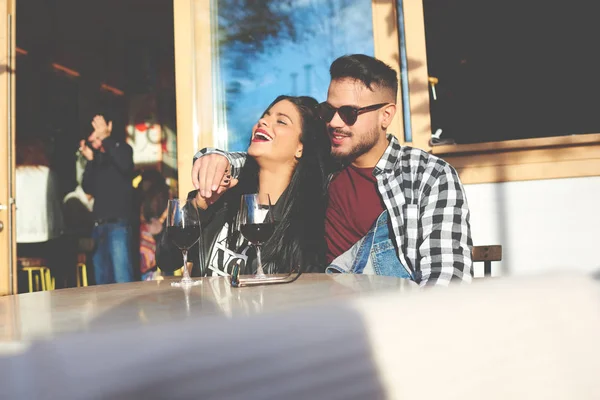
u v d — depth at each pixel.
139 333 0.28
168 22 6.39
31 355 0.30
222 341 0.27
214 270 2.00
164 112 6.38
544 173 2.58
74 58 6.37
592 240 2.54
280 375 0.27
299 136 2.19
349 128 2.06
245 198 1.42
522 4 3.76
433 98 3.47
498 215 2.61
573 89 3.77
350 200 2.06
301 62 2.88
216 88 2.93
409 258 1.84
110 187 4.59
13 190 3.19
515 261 2.58
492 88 3.74
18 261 4.92
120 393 0.27
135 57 6.41
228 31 2.94
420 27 2.74
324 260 2.06
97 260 4.64
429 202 1.77
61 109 6.16
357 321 0.29
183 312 0.88
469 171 2.64
